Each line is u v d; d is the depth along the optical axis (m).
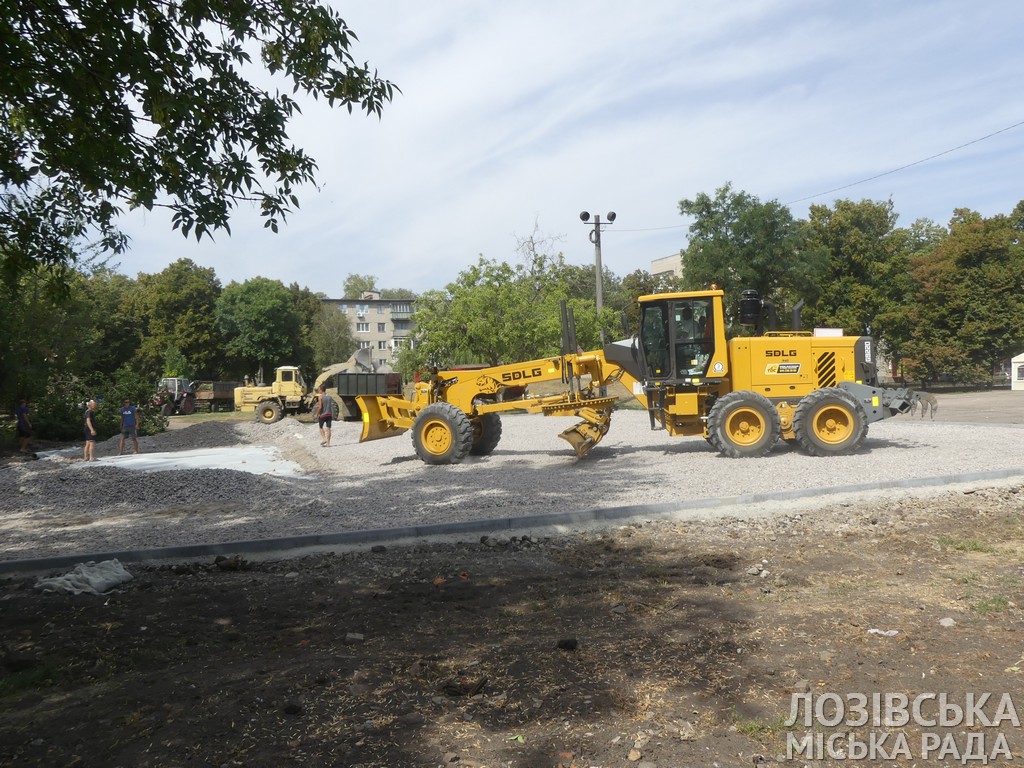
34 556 8.09
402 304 101.44
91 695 4.13
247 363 67.56
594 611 5.28
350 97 7.51
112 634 5.23
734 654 4.29
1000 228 42.72
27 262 7.74
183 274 64.56
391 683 4.06
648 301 14.02
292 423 28.30
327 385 33.44
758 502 9.09
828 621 4.79
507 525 8.27
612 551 7.14
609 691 3.83
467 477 12.41
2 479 13.75
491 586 6.12
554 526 8.34
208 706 3.85
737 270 33.59
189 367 58.66
